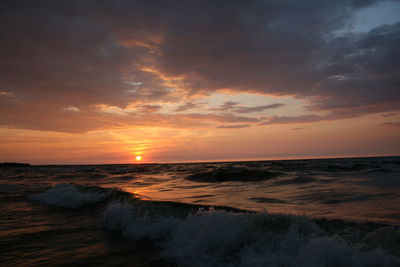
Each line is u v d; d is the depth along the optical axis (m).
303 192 7.93
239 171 16.84
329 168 18.61
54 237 4.68
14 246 4.17
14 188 13.13
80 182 16.44
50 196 9.55
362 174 13.18
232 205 6.00
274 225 3.62
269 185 10.84
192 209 5.09
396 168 16.16
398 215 4.33
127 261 3.42
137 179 18.25
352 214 4.55
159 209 5.32
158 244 4.04
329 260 2.72
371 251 2.75
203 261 3.28
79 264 3.36
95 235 4.76
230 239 3.54
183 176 19.44
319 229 3.58
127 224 5.11
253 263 3.02
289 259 2.94
